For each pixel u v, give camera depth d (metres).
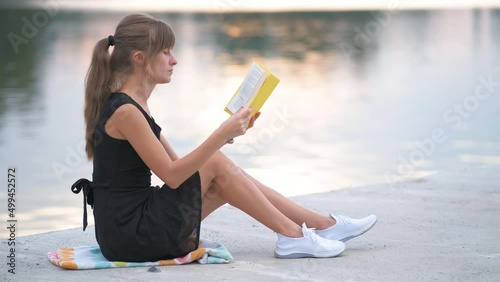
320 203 9.28
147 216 6.29
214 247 6.73
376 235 7.71
